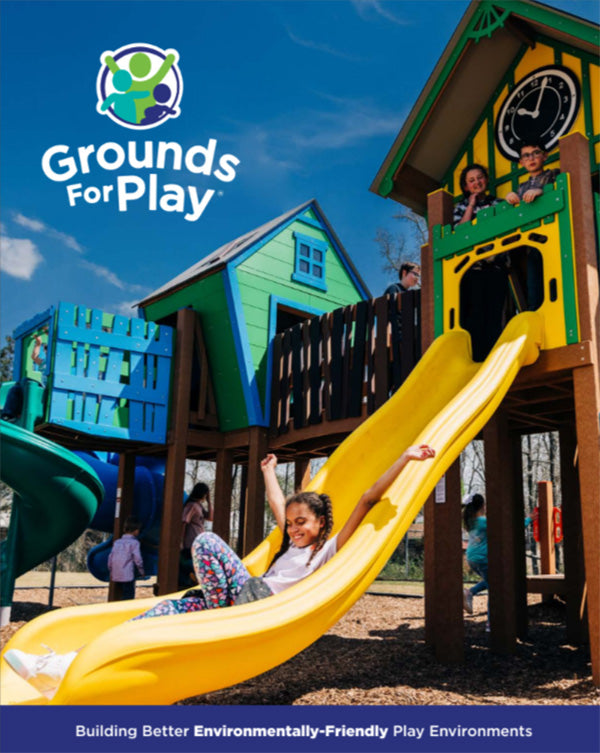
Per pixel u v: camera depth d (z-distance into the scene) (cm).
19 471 854
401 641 678
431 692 456
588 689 468
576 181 544
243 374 990
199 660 294
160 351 995
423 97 696
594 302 525
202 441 1011
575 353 518
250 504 952
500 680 504
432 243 652
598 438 497
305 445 994
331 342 887
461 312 665
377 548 362
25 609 992
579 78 632
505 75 701
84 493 916
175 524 953
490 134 705
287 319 1256
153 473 1345
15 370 1012
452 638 565
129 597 901
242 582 350
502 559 622
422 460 382
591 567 484
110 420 933
